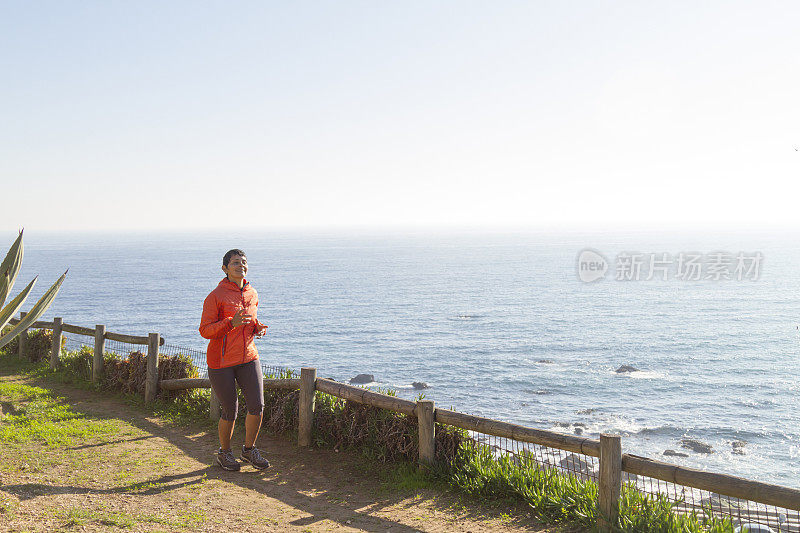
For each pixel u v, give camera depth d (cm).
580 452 463
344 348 7331
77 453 627
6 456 595
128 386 983
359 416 662
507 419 3994
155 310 11619
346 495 534
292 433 732
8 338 472
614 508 438
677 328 9269
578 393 4872
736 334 8662
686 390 5041
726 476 392
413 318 10362
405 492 539
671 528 410
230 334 584
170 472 577
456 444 576
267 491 538
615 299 14100
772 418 4119
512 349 7238
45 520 417
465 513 487
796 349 7306
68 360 1207
